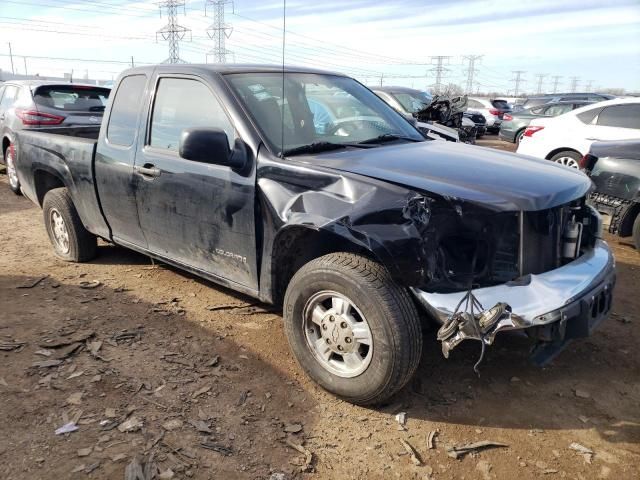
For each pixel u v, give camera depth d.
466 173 3.01
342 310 2.92
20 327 3.79
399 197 2.69
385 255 2.62
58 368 3.27
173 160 3.71
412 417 2.91
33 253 5.57
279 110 3.56
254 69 3.88
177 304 4.27
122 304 4.25
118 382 3.13
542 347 2.88
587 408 3.02
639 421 2.91
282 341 3.70
